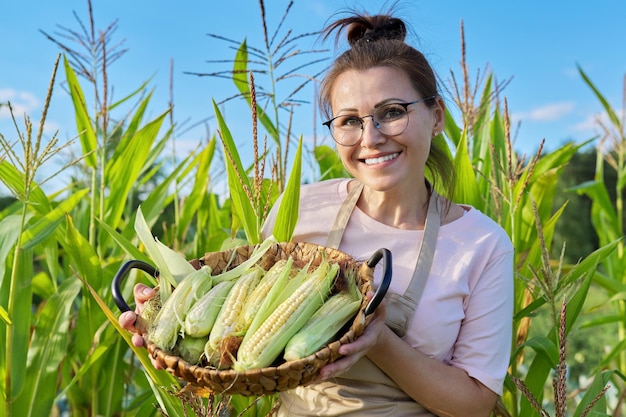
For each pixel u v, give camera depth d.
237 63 2.69
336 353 1.30
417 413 1.68
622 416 3.72
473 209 1.83
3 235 2.33
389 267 1.39
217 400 1.94
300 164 1.85
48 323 2.50
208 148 3.19
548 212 2.85
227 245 2.39
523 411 2.26
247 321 1.43
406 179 1.70
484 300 1.71
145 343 1.42
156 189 3.15
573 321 2.26
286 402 1.77
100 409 2.81
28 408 2.38
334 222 1.85
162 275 1.63
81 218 3.37
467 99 2.90
